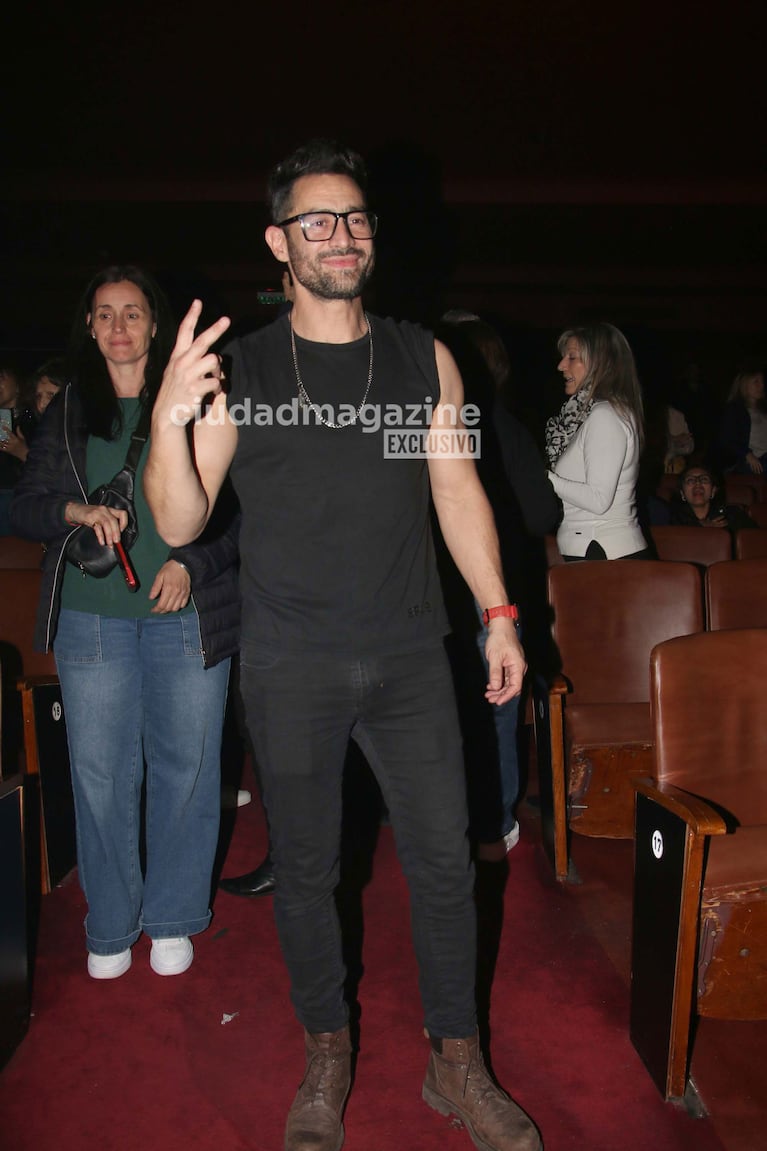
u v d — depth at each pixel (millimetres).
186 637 2217
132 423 2225
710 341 15102
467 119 10266
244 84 9672
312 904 1762
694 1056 2053
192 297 6289
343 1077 1841
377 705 1699
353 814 3197
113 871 2289
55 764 2760
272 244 1689
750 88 9789
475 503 1774
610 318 14875
